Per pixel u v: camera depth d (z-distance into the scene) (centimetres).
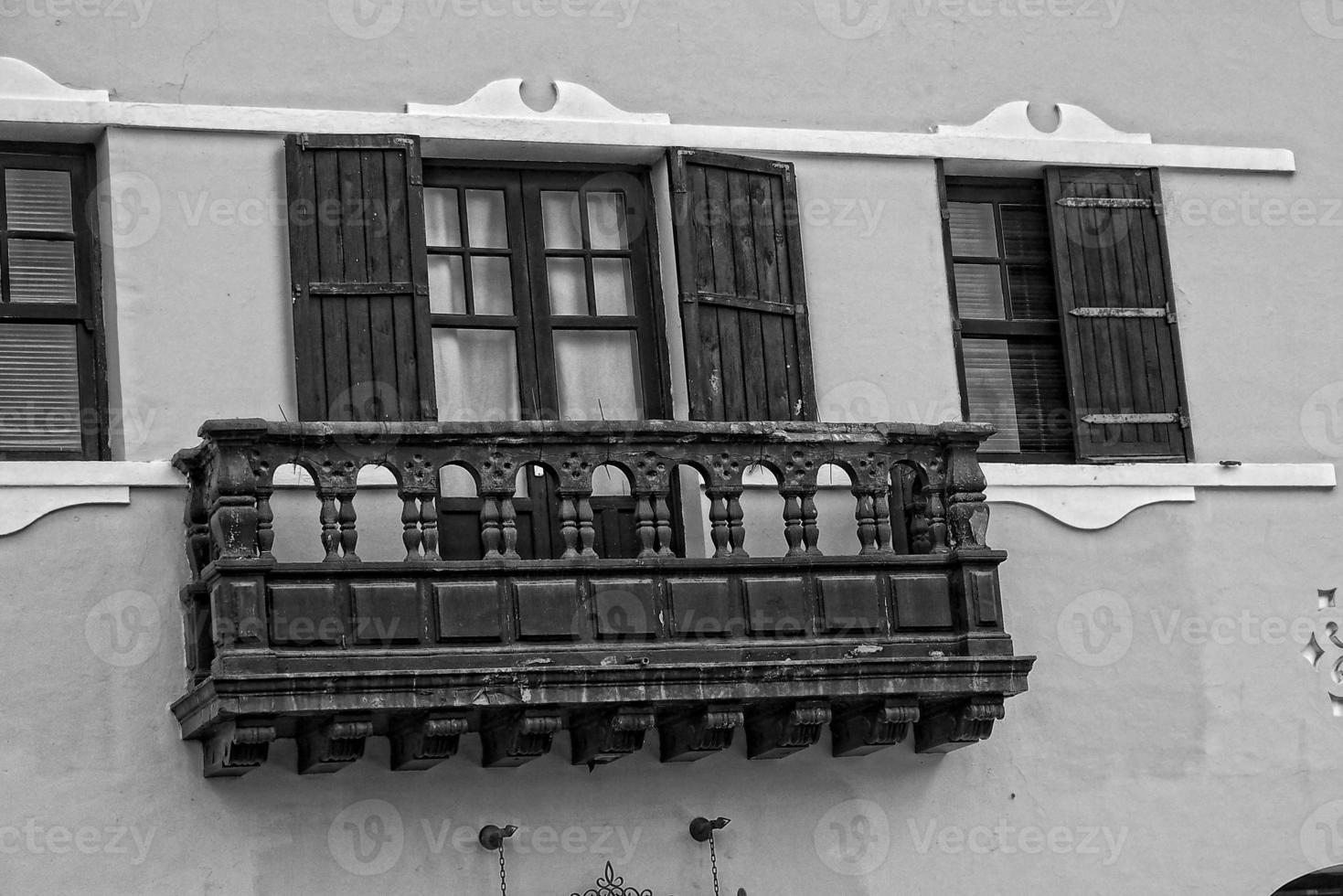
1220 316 1695
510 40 1590
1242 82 1744
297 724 1399
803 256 1612
